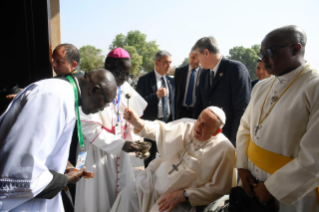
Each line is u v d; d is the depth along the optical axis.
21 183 1.24
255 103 2.09
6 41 2.72
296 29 1.74
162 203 2.20
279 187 1.72
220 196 2.24
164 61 3.96
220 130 2.33
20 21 2.70
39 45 2.78
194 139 2.42
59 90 1.39
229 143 2.35
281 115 1.79
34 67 2.82
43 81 1.44
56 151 1.51
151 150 3.93
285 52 1.73
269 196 1.81
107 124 2.51
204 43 2.94
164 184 2.37
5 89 2.72
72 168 1.90
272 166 1.84
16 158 1.23
